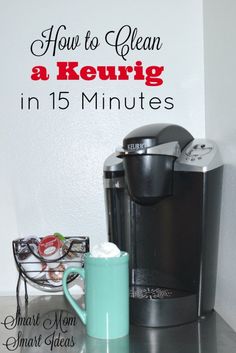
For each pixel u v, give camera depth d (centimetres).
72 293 103
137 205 86
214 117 92
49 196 104
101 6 105
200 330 75
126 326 73
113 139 105
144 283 86
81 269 77
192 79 105
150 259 85
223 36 83
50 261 94
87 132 104
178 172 80
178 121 105
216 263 83
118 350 67
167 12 105
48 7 105
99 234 104
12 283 104
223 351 66
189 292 80
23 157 104
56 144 104
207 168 76
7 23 105
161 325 76
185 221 80
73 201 104
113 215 87
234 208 75
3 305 94
